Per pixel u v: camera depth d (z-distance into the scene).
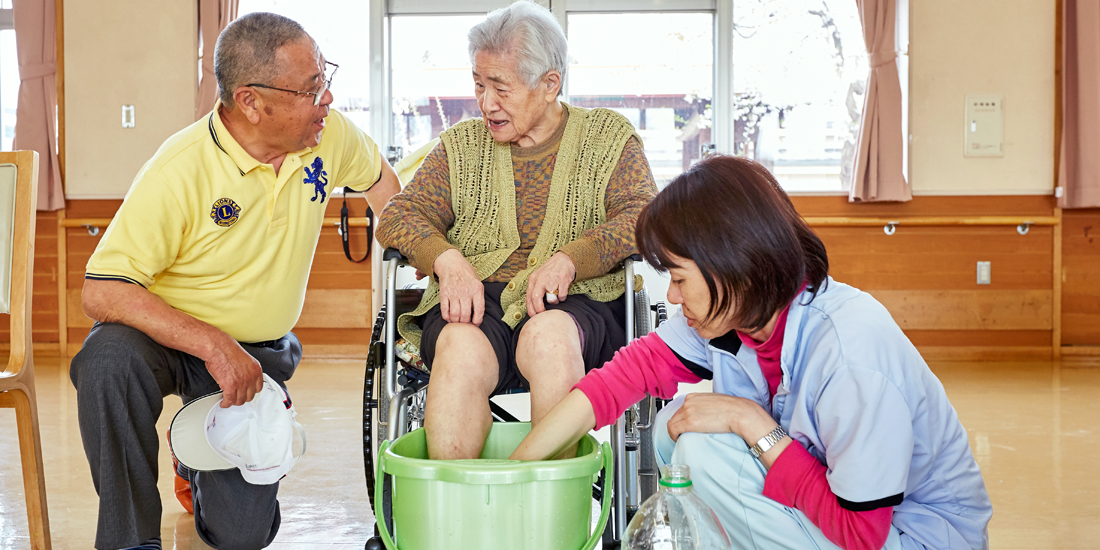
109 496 1.27
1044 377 3.65
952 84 4.16
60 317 4.42
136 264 1.34
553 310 1.23
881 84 4.07
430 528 0.92
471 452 1.09
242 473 1.37
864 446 0.88
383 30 4.33
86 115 4.37
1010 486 2.02
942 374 3.73
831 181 4.31
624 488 1.18
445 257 1.28
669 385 1.12
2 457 2.29
